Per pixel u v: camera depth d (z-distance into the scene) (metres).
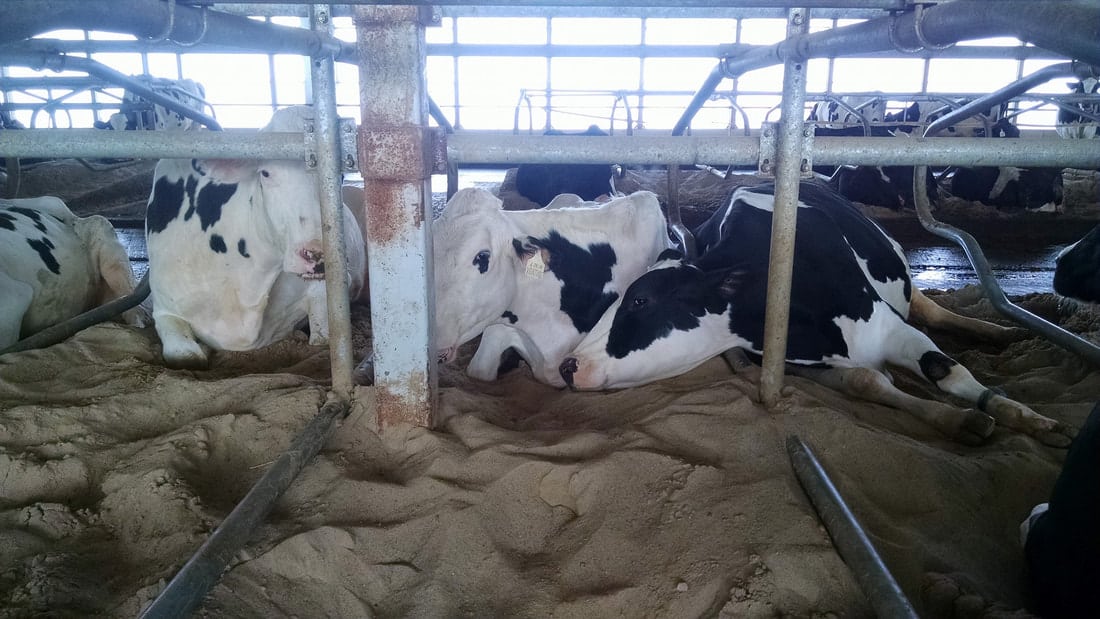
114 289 4.64
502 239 3.45
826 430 2.53
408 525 2.12
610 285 3.77
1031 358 3.70
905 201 10.17
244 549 2.02
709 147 2.53
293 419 2.65
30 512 2.14
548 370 3.57
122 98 11.50
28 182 9.82
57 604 1.82
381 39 2.28
